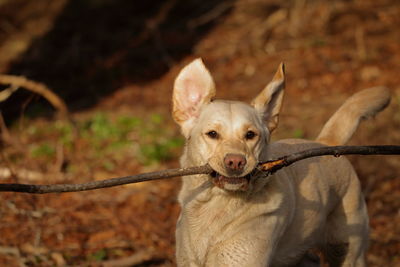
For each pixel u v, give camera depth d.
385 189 12.17
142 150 13.91
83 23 25.25
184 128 6.69
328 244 7.64
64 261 9.30
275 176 6.45
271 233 6.37
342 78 18.34
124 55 22.09
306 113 16.22
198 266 6.54
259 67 19.86
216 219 6.39
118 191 11.79
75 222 10.52
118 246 9.88
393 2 23.17
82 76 20.80
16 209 9.65
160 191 11.96
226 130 6.17
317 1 22.64
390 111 15.40
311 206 6.98
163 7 25.48
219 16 24.03
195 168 5.97
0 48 23.88
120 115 17.09
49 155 13.48
